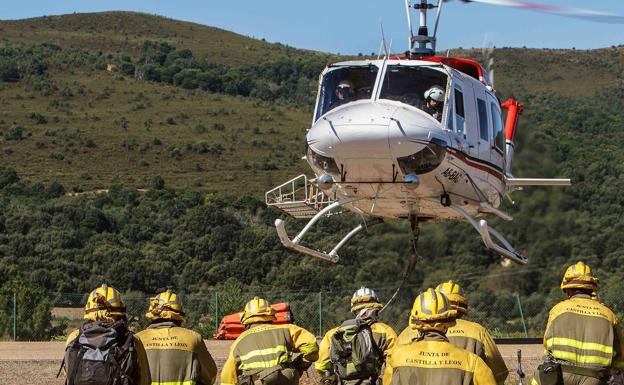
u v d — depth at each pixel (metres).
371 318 10.55
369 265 36.91
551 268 36.84
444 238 37.06
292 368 10.25
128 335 8.34
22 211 61.72
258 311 10.40
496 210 17.83
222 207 67.31
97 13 196.00
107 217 61.59
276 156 99.62
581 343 9.08
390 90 16.23
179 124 113.94
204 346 9.46
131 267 53.38
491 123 17.72
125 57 155.62
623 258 40.38
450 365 7.16
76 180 86.38
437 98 16.08
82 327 8.44
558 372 8.85
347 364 10.46
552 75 120.06
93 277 53.09
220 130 112.00
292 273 46.25
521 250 36.78
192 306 32.66
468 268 36.78
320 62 160.75
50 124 109.44
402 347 7.33
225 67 158.62
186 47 179.88
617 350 9.20
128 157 96.19
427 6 18.14
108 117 115.25
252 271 52.38
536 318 33.09
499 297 35.62
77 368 8.16
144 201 70.25
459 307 9.18
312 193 19.17
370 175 15.75
